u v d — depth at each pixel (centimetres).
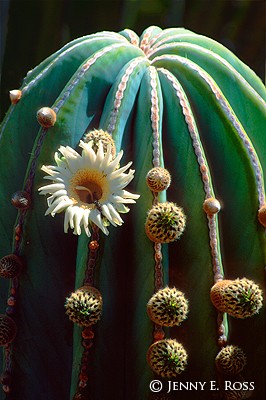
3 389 62
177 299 56
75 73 62
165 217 56
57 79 64
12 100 64
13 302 61
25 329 61
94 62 62
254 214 60
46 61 67
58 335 61
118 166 57
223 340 58
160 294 56
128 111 61
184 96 61
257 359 61
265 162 63
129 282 60
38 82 64
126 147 61
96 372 59
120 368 60
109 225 59
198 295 59
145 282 58
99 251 58
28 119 64
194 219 59
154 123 60
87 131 62
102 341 59
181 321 57
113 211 56
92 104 62
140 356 59
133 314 59
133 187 60
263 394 62
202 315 59
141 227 59
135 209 60
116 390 60
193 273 59
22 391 62
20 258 61
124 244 60
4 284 64
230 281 57
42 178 60
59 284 61
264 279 60
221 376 59
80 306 56
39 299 61
